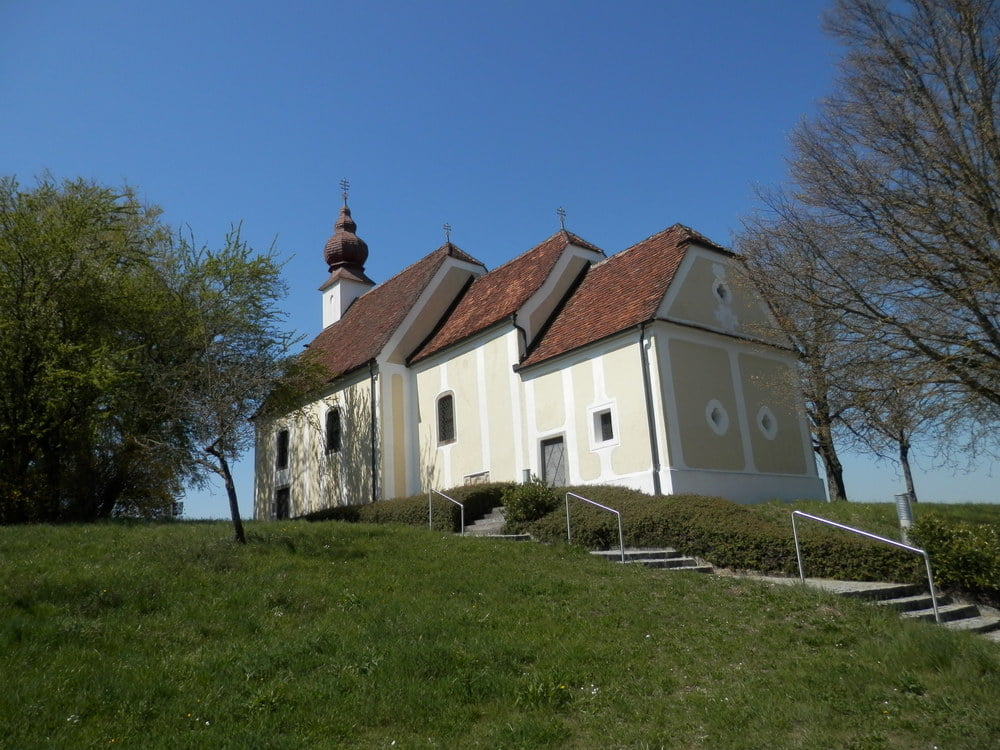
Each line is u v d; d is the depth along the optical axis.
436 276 29.55
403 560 12.89
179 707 6.93
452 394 25.70
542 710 7.12
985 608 11.89
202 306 22.83
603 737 6.58
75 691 7.12
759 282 21.47
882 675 7.67
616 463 19.77
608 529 15.32
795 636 8.99
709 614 9.93
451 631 9.03
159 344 22.64
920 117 18.08
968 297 16.33
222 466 13.98
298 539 14.29
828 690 7.35
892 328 17.42
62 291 20.81
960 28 18.00
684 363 19.97
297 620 9.52
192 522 18.89
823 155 19.19
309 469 31.08
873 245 18.12
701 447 19.52
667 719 6.89
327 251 41.41
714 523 14.37
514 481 21.84
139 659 7.97
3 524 19.69
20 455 20.72
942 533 12.50
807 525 15.43
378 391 27.08
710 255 22.09
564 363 21.69
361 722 6.84
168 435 21.62
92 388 20.53
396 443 26.88
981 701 7.02
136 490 23.62
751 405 21.44
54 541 13.72
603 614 10.01
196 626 9.09
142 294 22.53
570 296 24.66
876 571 12.48
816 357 20.48
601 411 20.41
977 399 16.38
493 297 26.50
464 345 25.47
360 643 8.59
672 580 11.77
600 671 7.99
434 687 7.49
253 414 17.08
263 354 23.16
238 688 7.41
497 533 17.61
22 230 20.30
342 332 34.50
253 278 24.78
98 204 22.19
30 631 8.38
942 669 7.77
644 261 22.58
